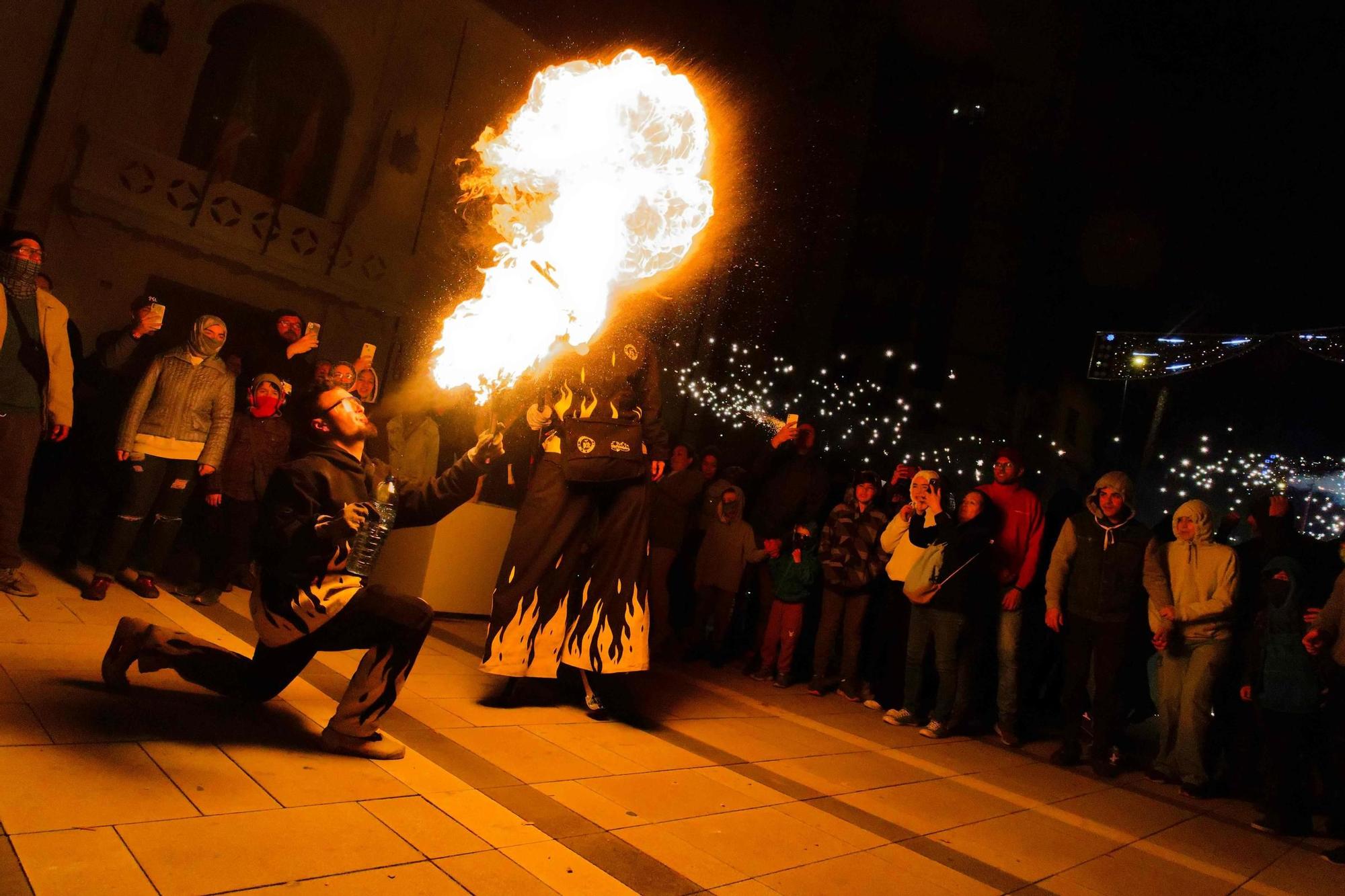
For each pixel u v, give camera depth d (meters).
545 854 2.67
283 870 2.23
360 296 9.26
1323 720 5.20
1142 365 11.43
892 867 3.17
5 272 4.82
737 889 2.70
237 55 8.70
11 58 7.20
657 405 4.86
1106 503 5.66
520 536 4.53
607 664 4.45
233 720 3.38
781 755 4.59
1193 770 5.39
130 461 5.21
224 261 8.45
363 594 3.12
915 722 6.21
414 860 2.44
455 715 4.13
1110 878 3.53
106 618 4.67
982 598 6.02
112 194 7.63
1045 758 5.89
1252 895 3.61
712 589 7.32
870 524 6.92
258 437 5.91
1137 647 6.41
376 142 9.35
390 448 7.08
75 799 2.41
